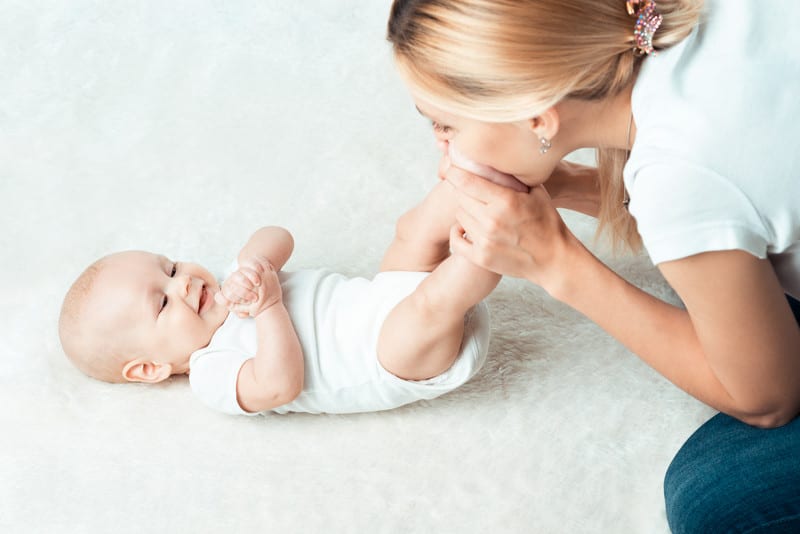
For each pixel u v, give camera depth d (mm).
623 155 1308
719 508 1161
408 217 1482
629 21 1024
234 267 1606
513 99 1026
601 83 1048
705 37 1040
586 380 1516
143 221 1838
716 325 1087
